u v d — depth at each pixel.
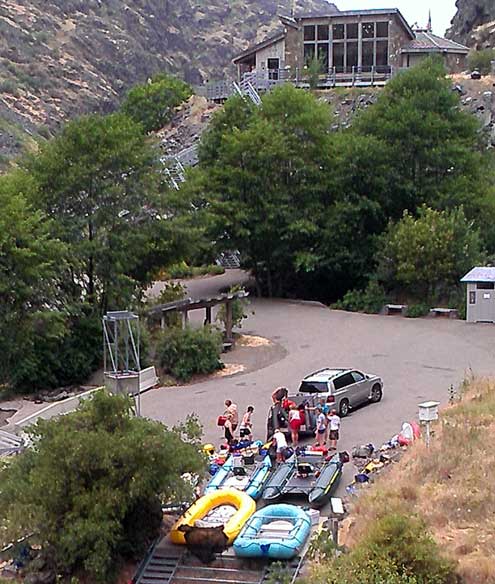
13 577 17.69
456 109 53.31
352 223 50.50
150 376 32.34
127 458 17.58
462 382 29.55
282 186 51.81
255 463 22.50
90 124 37.16
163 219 38.19
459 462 19.72
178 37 199.50
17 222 32.56
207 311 39.09
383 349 37.03
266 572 17.31
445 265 45.91
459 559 15.38
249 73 78.94
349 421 26.25
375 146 50.62
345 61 74.56
